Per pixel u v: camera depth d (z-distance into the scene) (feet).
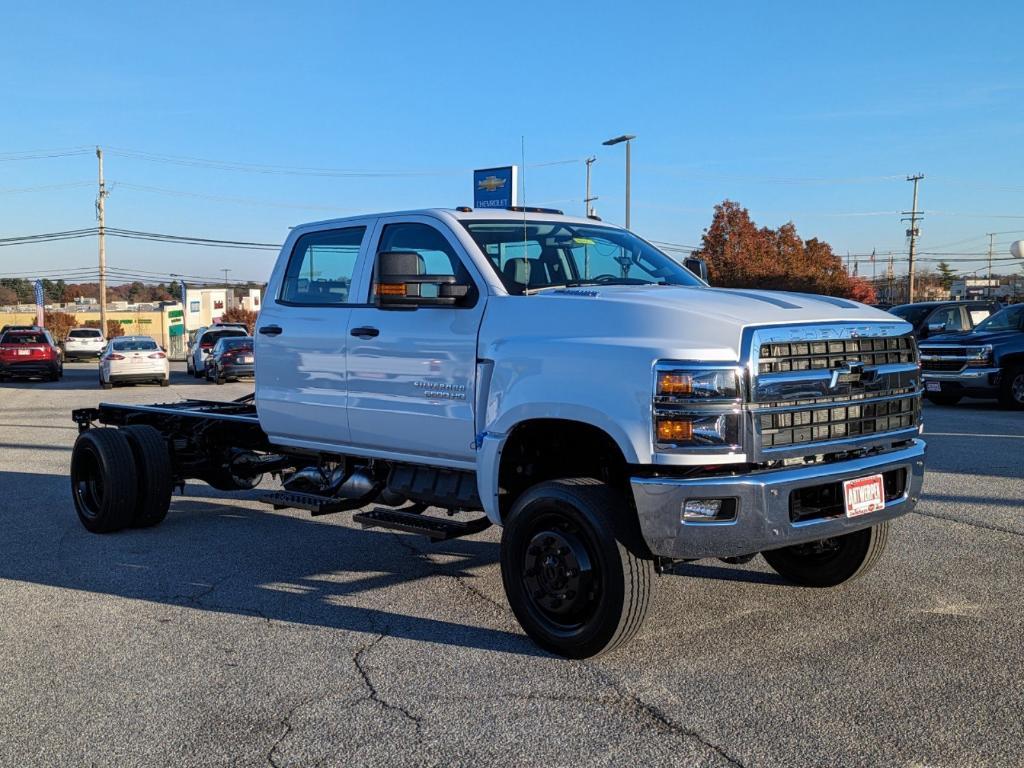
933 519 24.12
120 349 88.12
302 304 20.80
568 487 14.78
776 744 11.95
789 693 13.50
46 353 100.48
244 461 27.27
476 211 18.78
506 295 16.85
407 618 17.35
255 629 16.83
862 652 15.03
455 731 12.55
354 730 12.64
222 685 14.25
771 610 17.19
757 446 13.83
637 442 13.83
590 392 14.43
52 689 14.19
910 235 270.26
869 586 18.53
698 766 11.44
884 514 15.37
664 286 17.81
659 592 18.35
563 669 14.64
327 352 19.85
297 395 20.68
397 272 16.51
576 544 14.74
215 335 106.83
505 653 15.43
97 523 24.22
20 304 418.10
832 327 14.65
